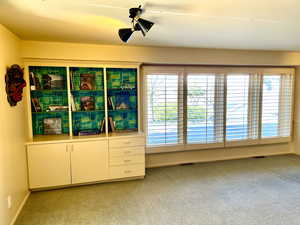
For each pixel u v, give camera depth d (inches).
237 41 138.3
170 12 86.1
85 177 135.9
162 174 157.2
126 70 159.9
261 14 89.4
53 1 74.0
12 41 111.0
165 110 169.0
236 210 108.3
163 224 97.2
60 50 134.6
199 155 185.8
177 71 168.7
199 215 104.0
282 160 188.2
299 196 122.9
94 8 80.9
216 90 179.0
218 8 82.6
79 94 151.9
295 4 78.7
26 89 130.2
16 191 105.9
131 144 143.3
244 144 191.2
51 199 120.6
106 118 150.8
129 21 95.5
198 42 139.9
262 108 192.2
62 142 130.3
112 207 112.0
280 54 180.5
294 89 201.6
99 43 138.3
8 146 97.2
